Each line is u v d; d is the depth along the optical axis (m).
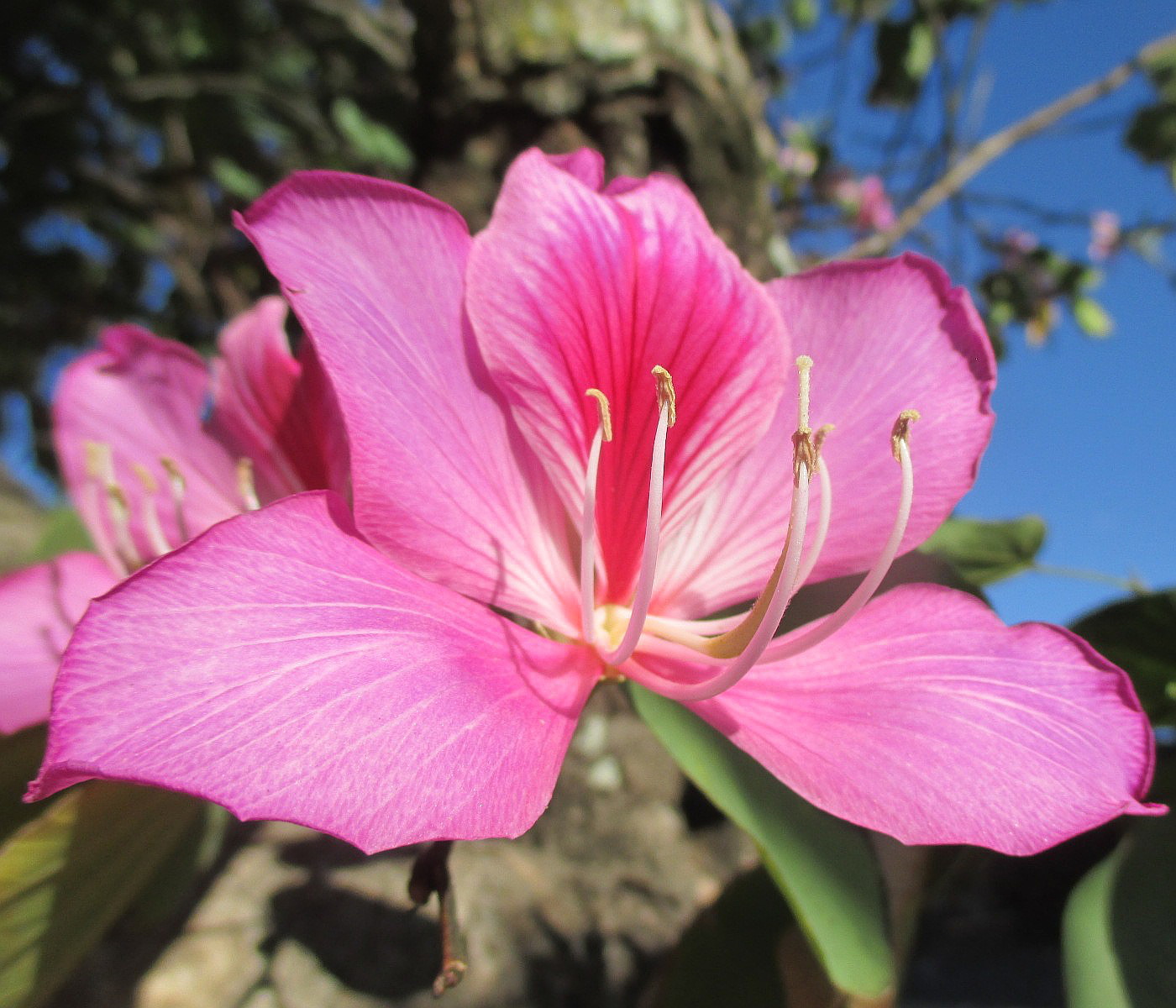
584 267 0.12
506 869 0.18
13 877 0.12
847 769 0.11
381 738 0.09
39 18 0.49
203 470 0.17
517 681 0.11
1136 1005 0.12
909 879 0.14
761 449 0.14
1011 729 0.11
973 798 0.11
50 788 0.08
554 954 0.17
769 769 0.11
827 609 0.15
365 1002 0.16
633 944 0.17
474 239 0.12
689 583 0.14
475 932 0.17
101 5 0.49
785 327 0.13
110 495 0.15
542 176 0.12
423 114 0.24
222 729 0.09
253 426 0.15
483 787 0.09
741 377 0.13
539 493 0.13
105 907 0.14
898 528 0.12
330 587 0.10
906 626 0.13
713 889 0.19
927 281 0.13
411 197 0.11
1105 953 0.13
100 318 0.60
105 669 0.09
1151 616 0.16
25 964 0.13
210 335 0.54
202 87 0.46
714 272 0.13
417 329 0.12
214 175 0.48
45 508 0.45
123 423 0.16
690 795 0.21
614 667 0.12
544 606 0.12
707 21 0.26
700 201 0.24
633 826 0.20
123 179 0.56
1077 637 0.12
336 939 0.16
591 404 0.13
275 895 0.17
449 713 0.10
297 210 0.11
